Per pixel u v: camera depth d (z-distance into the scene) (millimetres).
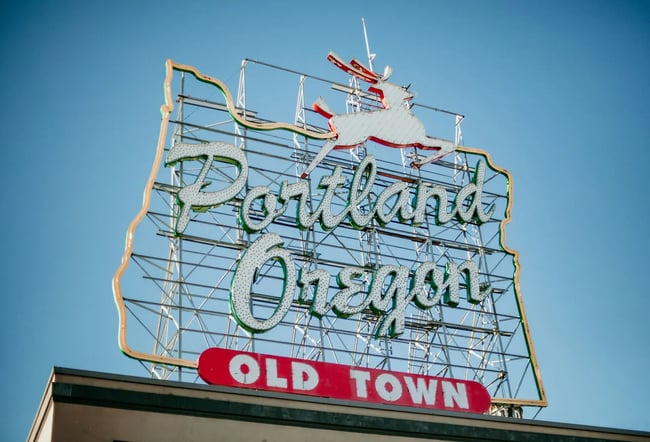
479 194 42688
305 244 38844
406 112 43250
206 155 37250
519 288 41094
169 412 27734
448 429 30828
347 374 32656
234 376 31312
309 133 40312
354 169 41281
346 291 37375
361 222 39719
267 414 28656
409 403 32938
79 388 27031
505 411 37219
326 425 29266
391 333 37750
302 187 38719
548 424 32375
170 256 36781
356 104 44375
